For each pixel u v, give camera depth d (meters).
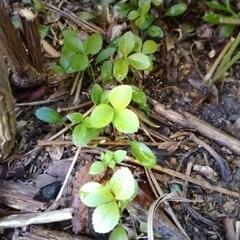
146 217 0.20
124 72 0.22
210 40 0.27
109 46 0.25
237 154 0.23
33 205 0.21
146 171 0.22
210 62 0.26
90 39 0.23
